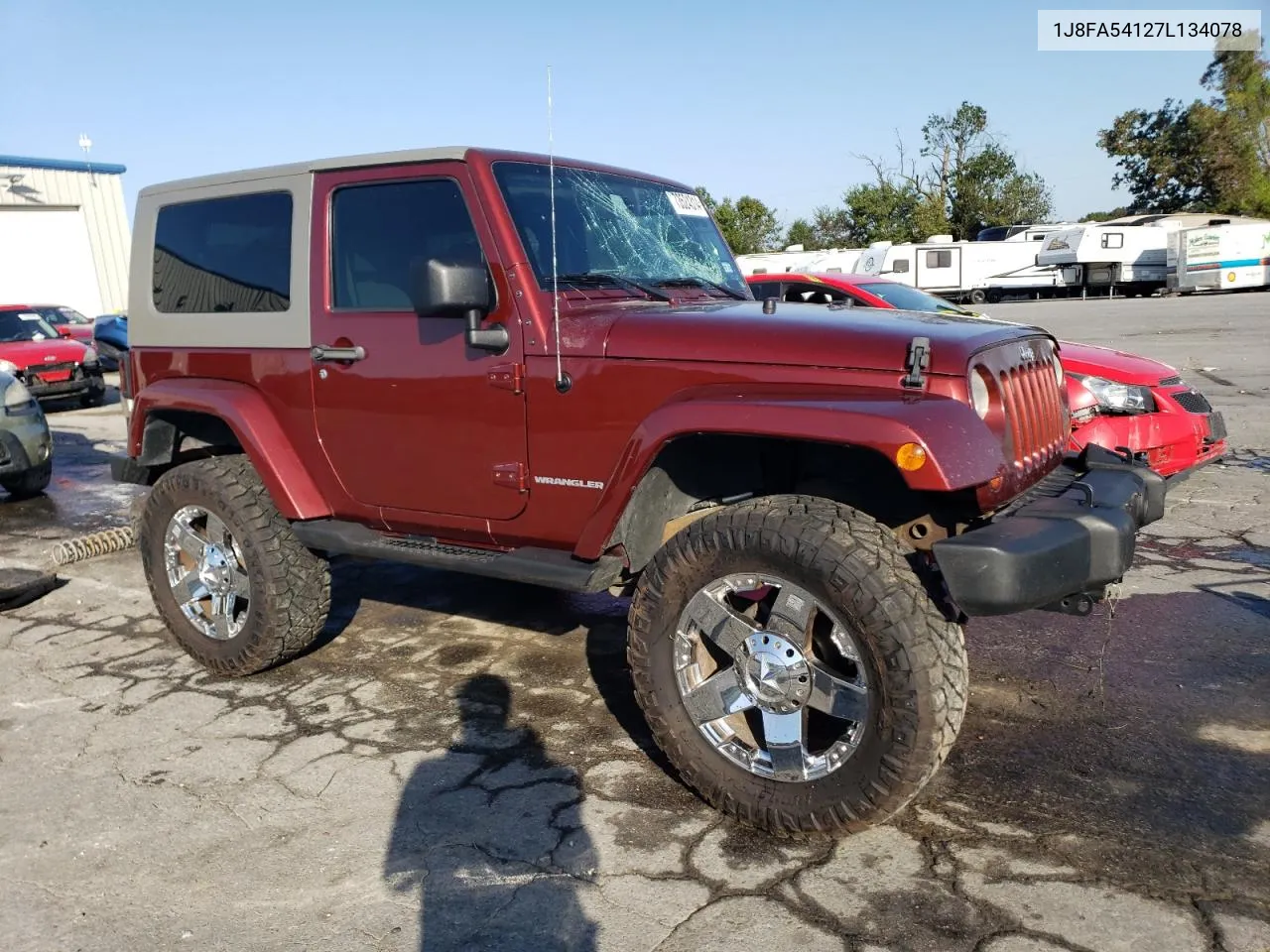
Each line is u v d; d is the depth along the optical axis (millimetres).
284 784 3443
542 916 2672
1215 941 2463
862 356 2945
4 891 2883
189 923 2705
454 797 3318
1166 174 55656
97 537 6633
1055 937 2502
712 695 3051
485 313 3512
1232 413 10203
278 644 4246
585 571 3369
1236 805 3088
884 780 2771
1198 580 5199
